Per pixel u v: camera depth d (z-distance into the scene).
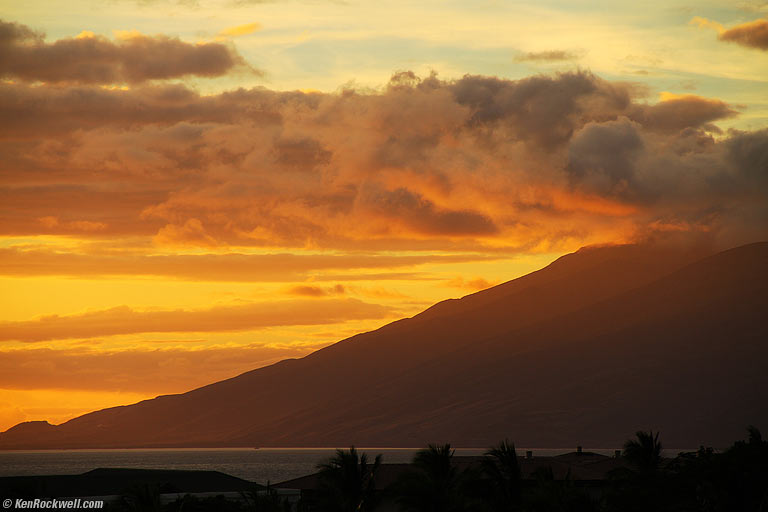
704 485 82.56
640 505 73.75
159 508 64.62
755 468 82.94
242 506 79.25
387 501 71.56
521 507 66.75
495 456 69.00
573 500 68.44
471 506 57.47
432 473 63.41
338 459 63.09
